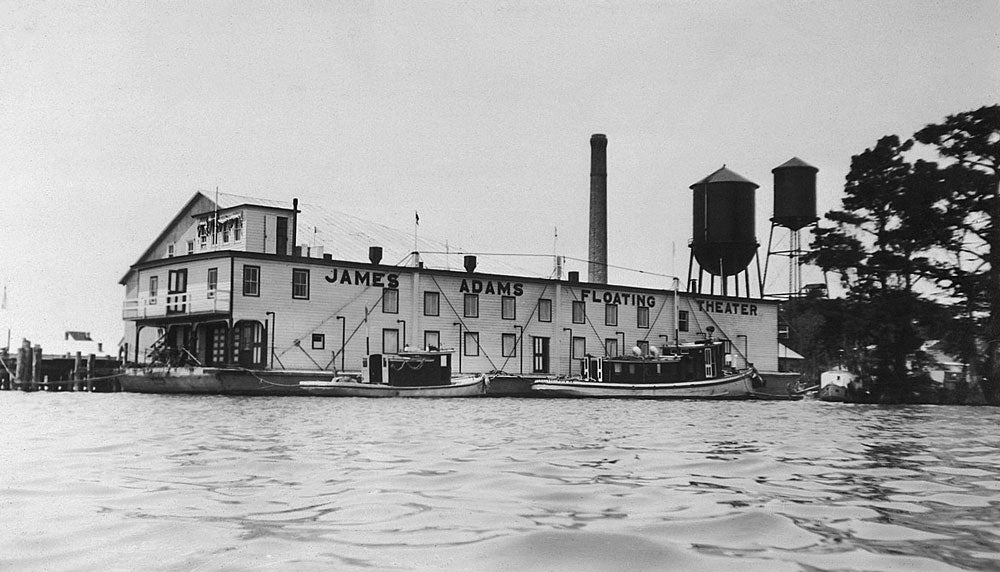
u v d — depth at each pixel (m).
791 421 33.00
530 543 8.68
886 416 38.12
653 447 19.70
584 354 73.12
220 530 9.36
